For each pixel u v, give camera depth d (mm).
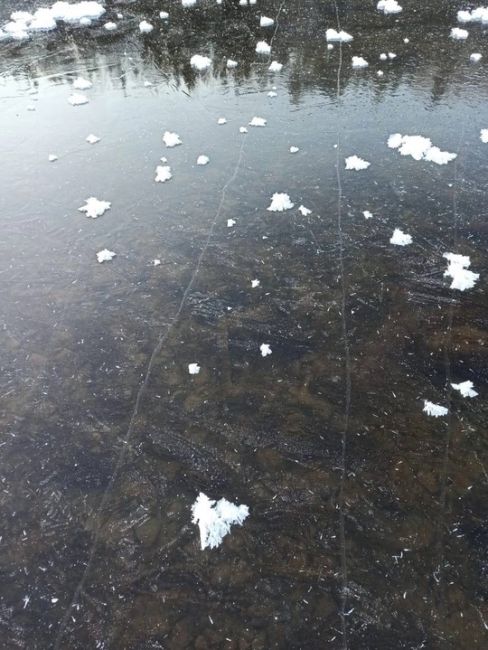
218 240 4152
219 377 3209
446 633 2209
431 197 4488
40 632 2275
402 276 3781
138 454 2875
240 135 5422
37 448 2918
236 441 2904
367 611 2287
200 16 7980
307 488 2699
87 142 5434
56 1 8602
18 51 7320
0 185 4875
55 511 2666
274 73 6488
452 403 3016
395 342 3346
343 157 5020
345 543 2504
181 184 4777
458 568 2398
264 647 2195
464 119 5477
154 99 6141
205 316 3574
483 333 3379
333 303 3609
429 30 7293
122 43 7367
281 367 3244
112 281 3869
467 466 2744
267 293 3705
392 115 5602
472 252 3949
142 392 3156
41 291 3816
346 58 6699
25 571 2459
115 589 2395
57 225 4391
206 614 2303
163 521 2615
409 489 2672
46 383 3225
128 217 4434
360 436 2893
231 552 2498
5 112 6008
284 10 8008
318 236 4141
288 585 2377
